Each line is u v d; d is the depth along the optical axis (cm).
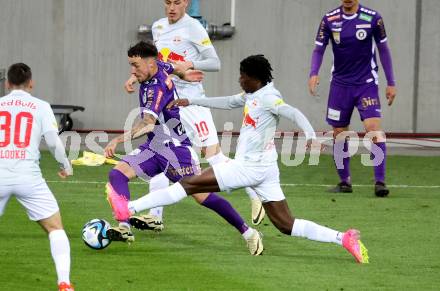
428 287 1967
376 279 2036
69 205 2962
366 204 3069
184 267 2131
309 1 5188
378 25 3184
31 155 1875
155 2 5191
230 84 5200
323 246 2403
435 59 5219
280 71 5222
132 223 2522
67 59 5241
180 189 2198
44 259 2195
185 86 2872
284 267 2148
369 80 3234
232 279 2017
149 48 2256
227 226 2680
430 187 3488
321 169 3972
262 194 2183
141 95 2292
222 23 5181
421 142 4981
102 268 2108
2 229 2558
